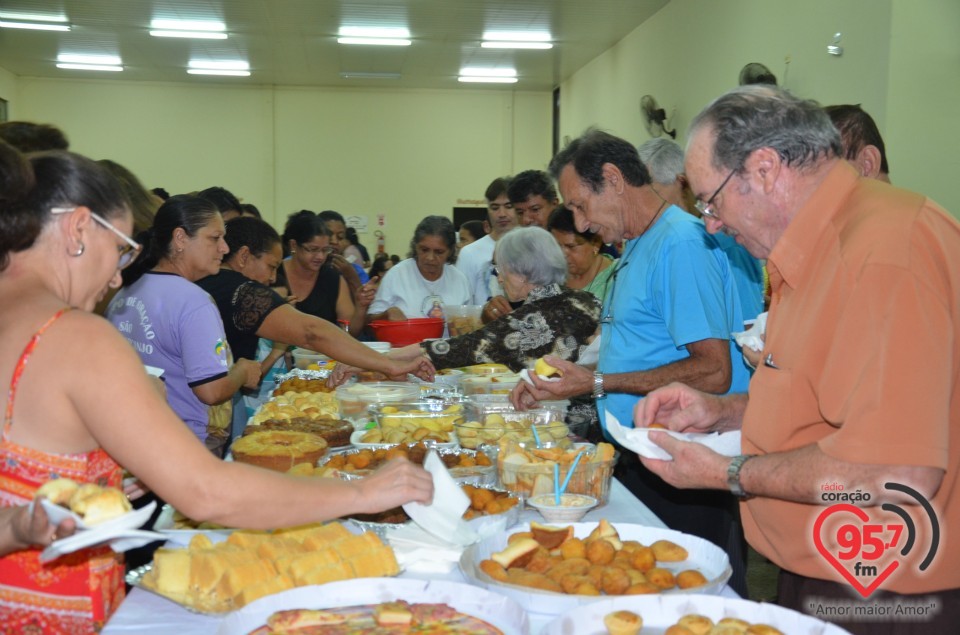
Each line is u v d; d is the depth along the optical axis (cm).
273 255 352
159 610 129
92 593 126
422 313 462
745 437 145
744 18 678
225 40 1025
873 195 131
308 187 1325
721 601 120
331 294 463
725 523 232
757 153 138
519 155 1351
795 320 136
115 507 101
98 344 116
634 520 175
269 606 123
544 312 291
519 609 120
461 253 508
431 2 855
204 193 408
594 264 354
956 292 121
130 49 1077
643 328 227
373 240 1340
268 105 1304
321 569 133
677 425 166
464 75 1227
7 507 118
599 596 127
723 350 212
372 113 1326
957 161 496
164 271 251
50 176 123
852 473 118
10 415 117
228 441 290
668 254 218
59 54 1112
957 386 123
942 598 131
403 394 271
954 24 488
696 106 782
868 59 510
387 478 136
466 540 150
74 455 119
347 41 1020
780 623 116
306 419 241
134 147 1294
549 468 178
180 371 243
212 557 133
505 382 285
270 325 290
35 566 124
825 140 137
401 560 145
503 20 924
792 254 135
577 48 1055
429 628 117
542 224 421
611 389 221
